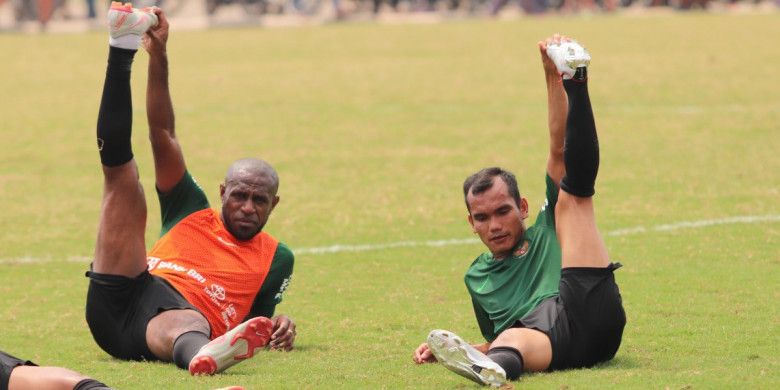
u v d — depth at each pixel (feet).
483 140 146.61
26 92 204.64
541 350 53.78
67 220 108.27
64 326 71.87
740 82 194.18
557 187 58.80
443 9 370.73
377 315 72.49
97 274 58.70
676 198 108.88
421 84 203.92
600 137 145.69
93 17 341.82
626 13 347.15
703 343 62.03
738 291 75.10
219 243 62.34
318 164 133.28
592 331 54.70
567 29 298.76
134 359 59.36
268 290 63.21
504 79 207.72
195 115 172.65
